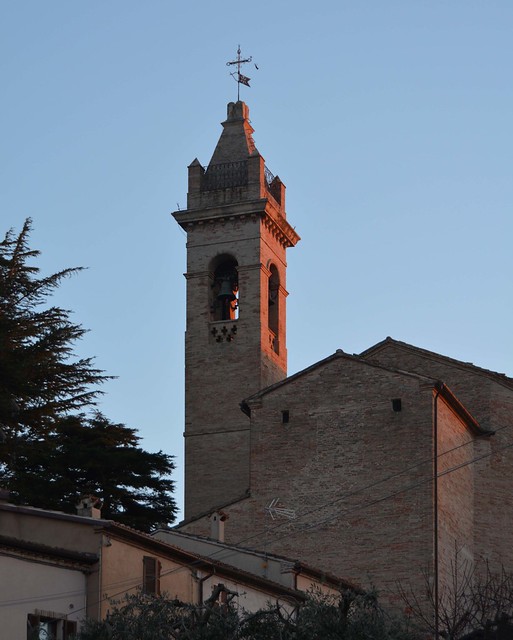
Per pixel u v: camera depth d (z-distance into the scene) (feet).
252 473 232.32
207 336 316.19
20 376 223.92
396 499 222.28
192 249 323.57
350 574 220.84
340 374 231.91
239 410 307.58
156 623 144.87
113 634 144.25
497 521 238.89
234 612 147.33
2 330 228.43
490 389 245.65
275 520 228.22
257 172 323.57
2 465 240.94
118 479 261.85
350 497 225.15
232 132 332.39
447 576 221.25
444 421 228.63
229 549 198.59
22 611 154.10
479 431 241.14
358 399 229.45
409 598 214.90
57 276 240.94
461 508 231.71
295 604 155.84
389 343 253.85
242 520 230.07
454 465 230.89
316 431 230.68
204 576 177.47
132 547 168.66
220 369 312.91
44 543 165.68
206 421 309.01
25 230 242.78
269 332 319.27
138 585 167.43
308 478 228.63
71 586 160.76
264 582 185.47
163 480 267.59
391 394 227.40
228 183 324.80
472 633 197.16
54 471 254.06
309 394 232.94
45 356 230.89
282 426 232.94
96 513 175.83
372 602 151.64
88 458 258.16
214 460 305.12
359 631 146.30
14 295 236.63
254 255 318.86
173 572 174.19
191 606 147.54
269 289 327.26
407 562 218.38
